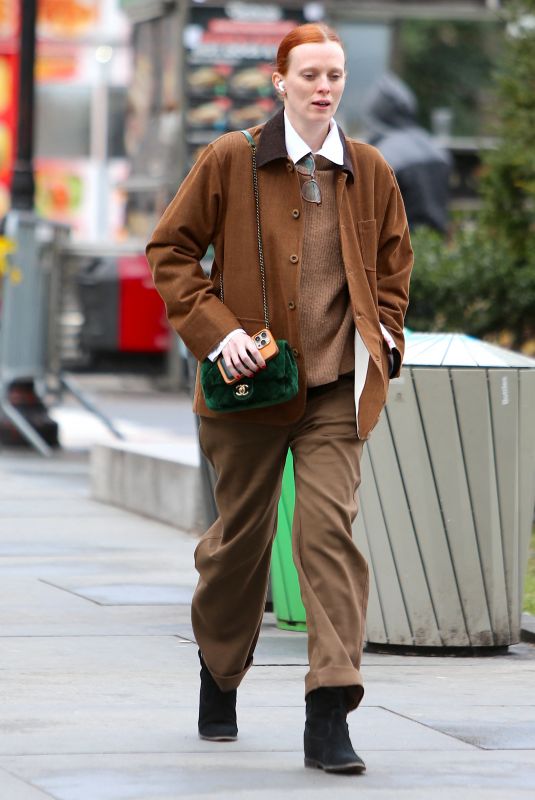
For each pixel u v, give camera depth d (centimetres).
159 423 3912
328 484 1045
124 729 1176
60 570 1934
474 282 2600
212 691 1142
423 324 2628
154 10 4734
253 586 1095
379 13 4975
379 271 1107
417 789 1034
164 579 1880
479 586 1470
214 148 1071
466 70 10681
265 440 1060
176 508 2330
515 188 2797
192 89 4662
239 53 4688
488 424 1441
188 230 1069
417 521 1456
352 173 1072
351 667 1024
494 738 1180
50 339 3388
